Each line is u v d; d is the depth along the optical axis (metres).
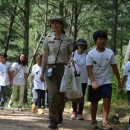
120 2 29.78
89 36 33.19
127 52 14.89
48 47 8.20
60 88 8.09
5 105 15.80
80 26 29.98
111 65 8.18
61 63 8.14
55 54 8.12
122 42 36.47
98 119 10.61
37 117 10.73
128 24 31.97
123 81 8.29
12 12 24.12
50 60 8.14
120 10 31.38
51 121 8.17
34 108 12.83
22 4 26.14
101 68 8.05
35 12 28.58
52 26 8.18
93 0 28.58
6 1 23.48
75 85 8.13
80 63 10.38
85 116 11.59
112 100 13.12
